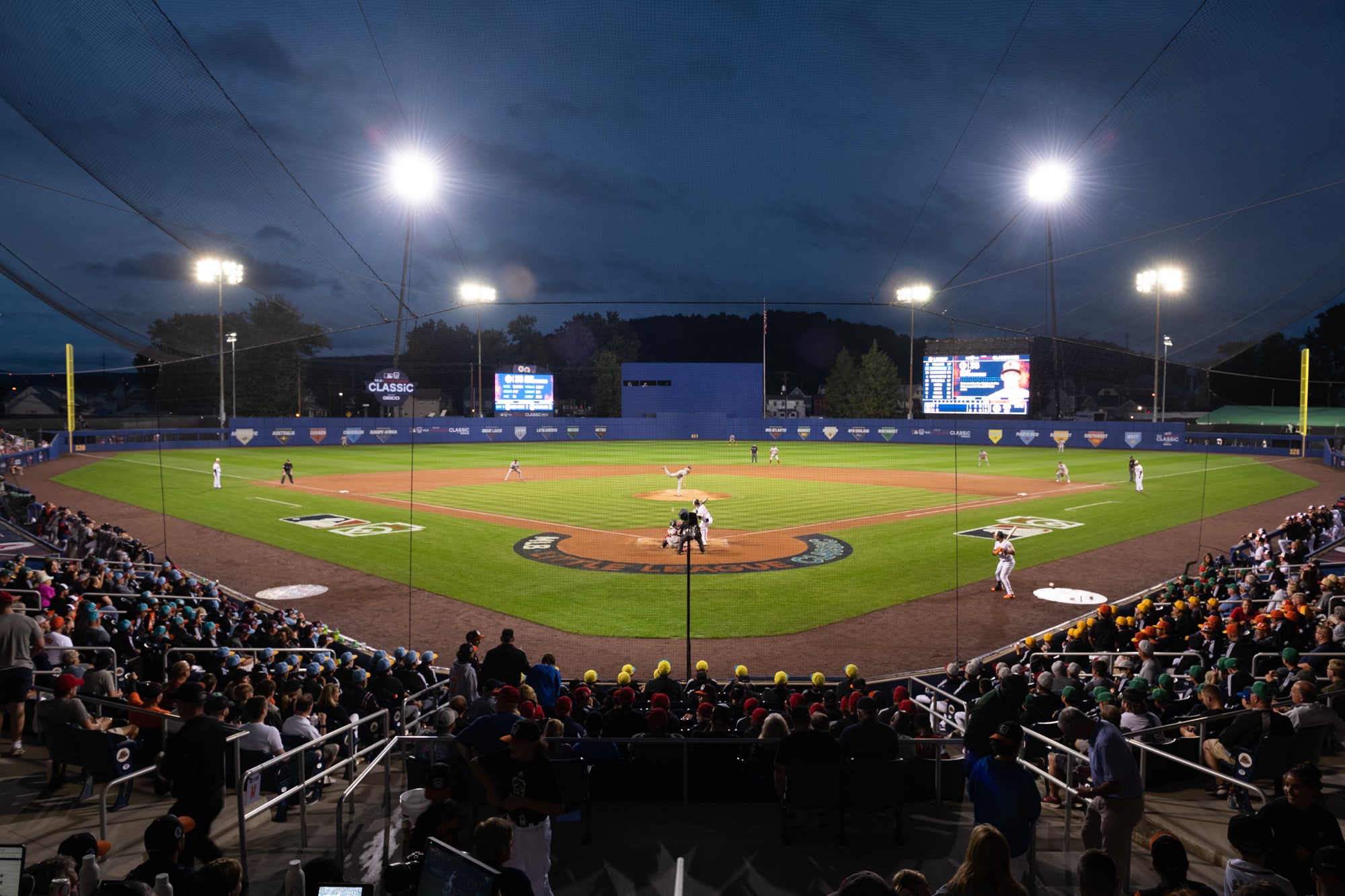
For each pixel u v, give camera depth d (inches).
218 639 587.8
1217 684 408.2
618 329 5492.1
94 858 219.5
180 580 757.9
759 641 682.8
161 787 353.1
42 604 586.2
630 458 2559.1
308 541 1095.6
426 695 518.0
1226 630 518.6
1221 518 1290.6
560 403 4928.6
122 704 354.9
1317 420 2925.7
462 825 324.8
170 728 372.2
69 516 1042.1
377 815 347.9
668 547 1038.4
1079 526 1216.2
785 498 1547.7
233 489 1649.9
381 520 1267.2
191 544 1069.8
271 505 1423.5
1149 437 2797.7
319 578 891.4
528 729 236.7
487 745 252.4
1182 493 1594.5
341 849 294.2
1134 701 368.2
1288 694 418.0
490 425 3454.7
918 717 402.9
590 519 1289.4
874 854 298.4
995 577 898.1
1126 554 1019.3
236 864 190.1
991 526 1219.9
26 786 358.0
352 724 368.2
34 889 193.6
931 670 605.9
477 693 468.1
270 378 3221.0
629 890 273.3
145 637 551.2
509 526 1225.4
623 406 3799.2
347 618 745.6
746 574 911.0
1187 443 2728.8
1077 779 350.9
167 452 2618.1
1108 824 266.8
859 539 1119.0
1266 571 752.3
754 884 277.0
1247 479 1840.6
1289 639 502.0
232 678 459.2
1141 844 311.9
